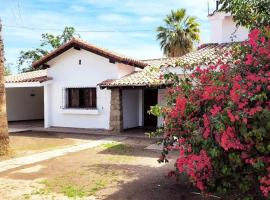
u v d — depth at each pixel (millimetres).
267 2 7238
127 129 17859
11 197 6918
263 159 4484
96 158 10820
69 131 17516
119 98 16688
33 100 25016
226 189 5180
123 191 7172
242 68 5379
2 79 11109
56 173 8875
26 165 9883
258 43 5359
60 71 19031
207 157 4797
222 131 4527
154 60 21547
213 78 5539
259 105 4500
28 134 17062
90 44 17516
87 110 17938
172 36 29516
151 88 16281
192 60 14258
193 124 5223
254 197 5027
